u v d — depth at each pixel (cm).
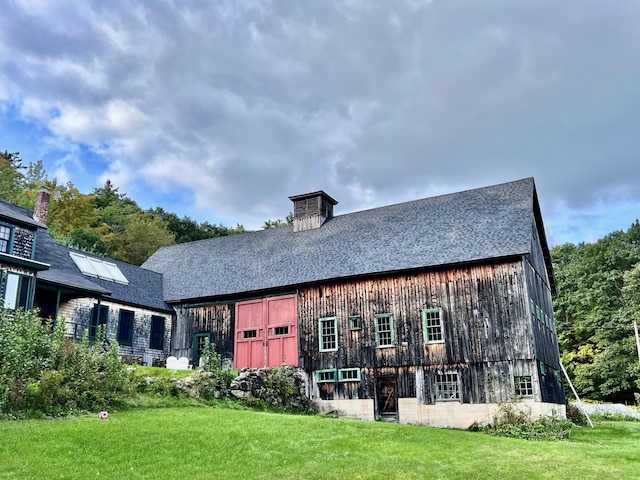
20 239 2109
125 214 6288
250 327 2644
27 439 1105
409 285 2294
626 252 4362
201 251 3259
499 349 2061
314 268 2575
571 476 1098
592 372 4059
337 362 2372
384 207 2894
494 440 1515
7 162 6112
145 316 2734
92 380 1548
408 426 1641
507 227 2261
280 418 1605
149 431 1273
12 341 1424
